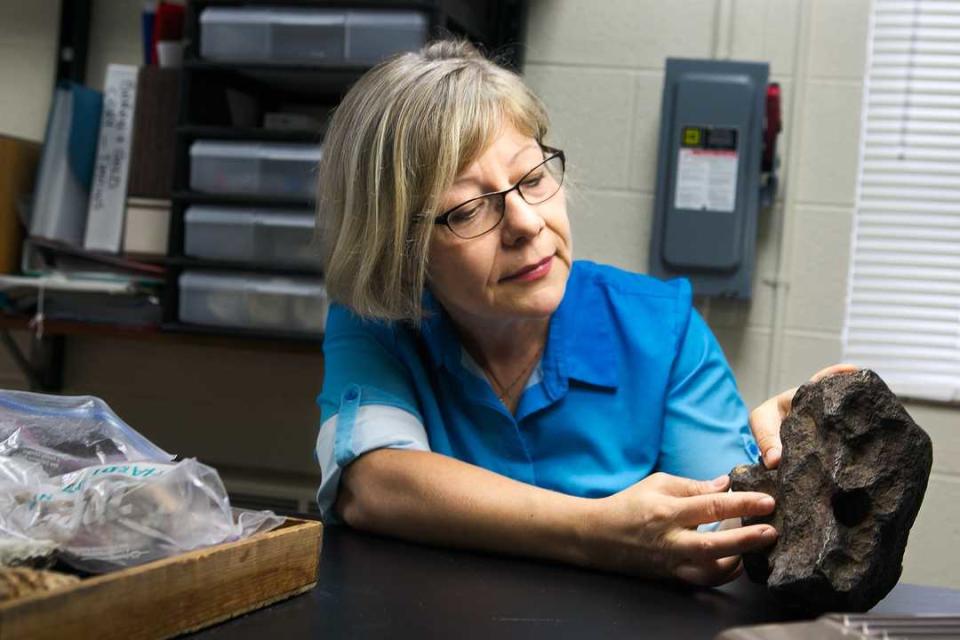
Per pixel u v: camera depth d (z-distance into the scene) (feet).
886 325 6.65
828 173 6.52
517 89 3.59
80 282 6.13
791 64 6.52
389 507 3.31
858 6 6.48
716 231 6.34
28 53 7.23
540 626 2.39
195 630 2.21
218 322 5.98
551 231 3.50
